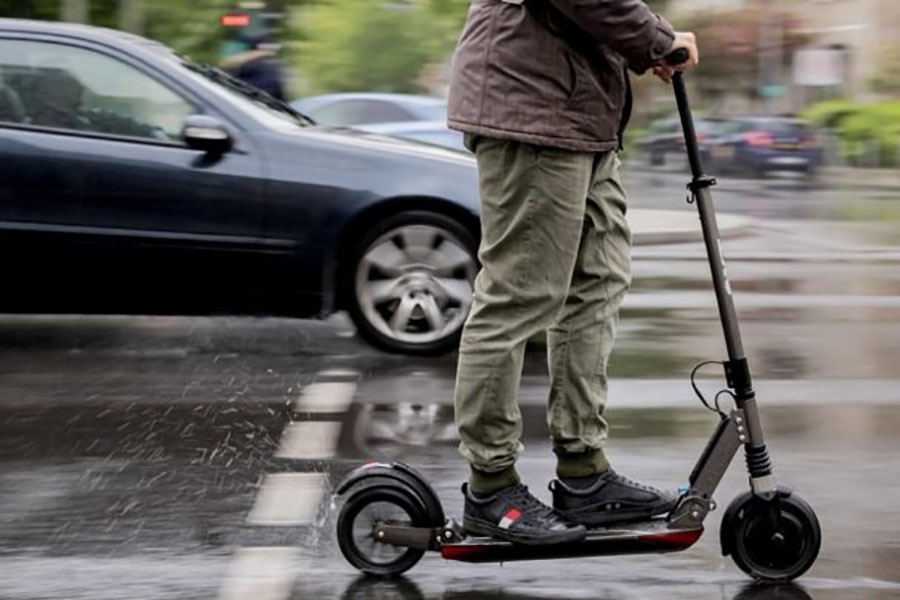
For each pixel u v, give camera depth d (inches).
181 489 284.4
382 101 916.0
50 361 417.1
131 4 1136.2
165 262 419.5
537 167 212.5
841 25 2974.9
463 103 215.3
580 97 211.2
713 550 241.8
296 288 425.1
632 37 205.5
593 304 224.7
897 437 327.0
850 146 2101.4
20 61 421.1
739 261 730.2
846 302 560.7
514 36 210.5
